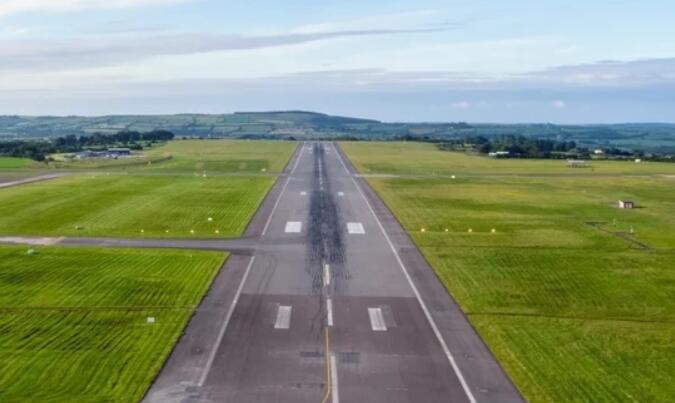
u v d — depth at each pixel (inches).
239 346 1550.2
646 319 1800.0
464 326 1711.4
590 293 2031.3
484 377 1397.6
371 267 2310.5
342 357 1492.4
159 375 1384.1
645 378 1403.8
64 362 1444.4
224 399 1279.5
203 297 1923.0
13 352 1496.1
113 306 1830.7
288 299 1916.8
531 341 1611.7
